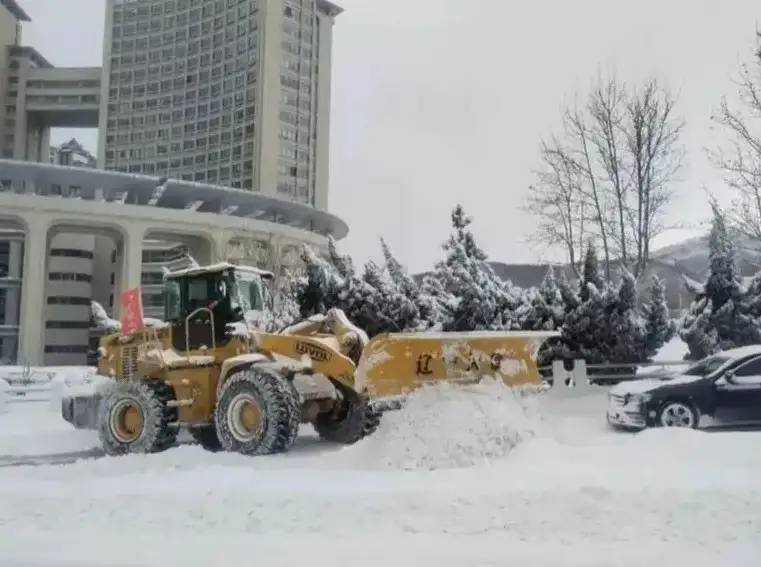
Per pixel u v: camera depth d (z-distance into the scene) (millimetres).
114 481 8289
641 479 7367
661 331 19812
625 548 5676
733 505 6387
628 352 18859
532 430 9438
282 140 110312
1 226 75250
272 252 52250
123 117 118938
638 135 23719
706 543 5723
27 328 66000
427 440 8906
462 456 8734
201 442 12062
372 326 19109
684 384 12758
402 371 9352
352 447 9711
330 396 11469
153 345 11977
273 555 5723
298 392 10898
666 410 12680
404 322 19172
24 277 66562
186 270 11922
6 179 70812
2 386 19094
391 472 8383
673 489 6801
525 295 20312
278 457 9961
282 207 79188
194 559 5688
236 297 11750
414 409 9258
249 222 72625
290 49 112625
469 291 19031
